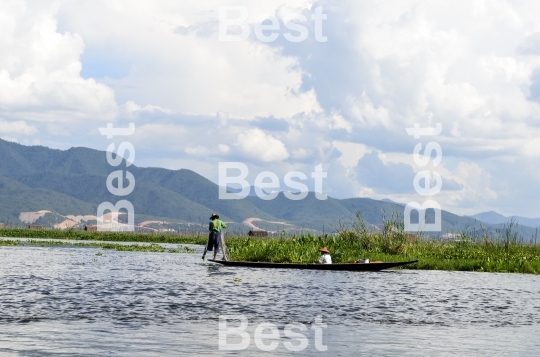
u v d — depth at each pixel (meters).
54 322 14.78
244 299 19.61
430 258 38.16
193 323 15.13
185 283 23.89
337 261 36.19
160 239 85.25
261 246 38.81
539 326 16.12
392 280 27.36
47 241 68.06
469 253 40.62
